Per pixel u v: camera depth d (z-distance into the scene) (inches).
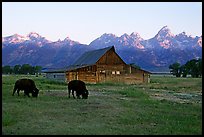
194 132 523.5
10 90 1245.1
